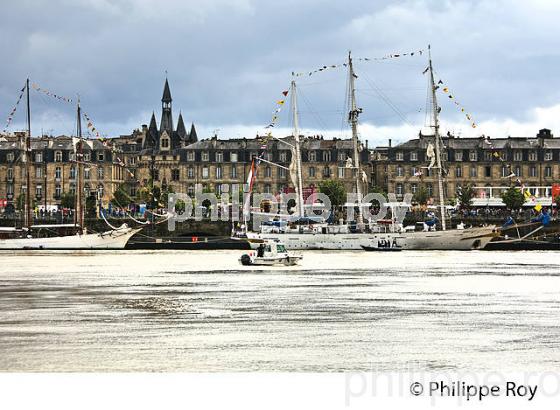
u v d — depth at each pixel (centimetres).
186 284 8819
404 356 5078
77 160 16475
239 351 5200
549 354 5131
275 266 11225
